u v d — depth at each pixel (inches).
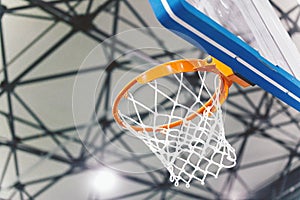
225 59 53.0
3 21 166.9
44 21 170.6
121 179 211.9
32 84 179.3
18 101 183.0
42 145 195.2
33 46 172.9
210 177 218.2
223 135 71.5
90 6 171.3
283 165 224.8
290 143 215.5
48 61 176.1
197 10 45.9
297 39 139.3
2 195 207.5
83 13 172.1
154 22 170.1
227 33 50.0
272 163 224.1
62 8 171.0
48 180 206.8
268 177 229.6
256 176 228.1
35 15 169.3
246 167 222.1
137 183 216.7
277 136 213.2
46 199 216.5
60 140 193.2
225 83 64.1
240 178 226.2
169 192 226.7
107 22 173.0
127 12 170.2
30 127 189.3
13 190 207.0
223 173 219.3
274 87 60.8
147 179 215.6
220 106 68.6
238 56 52.9
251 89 193.5
